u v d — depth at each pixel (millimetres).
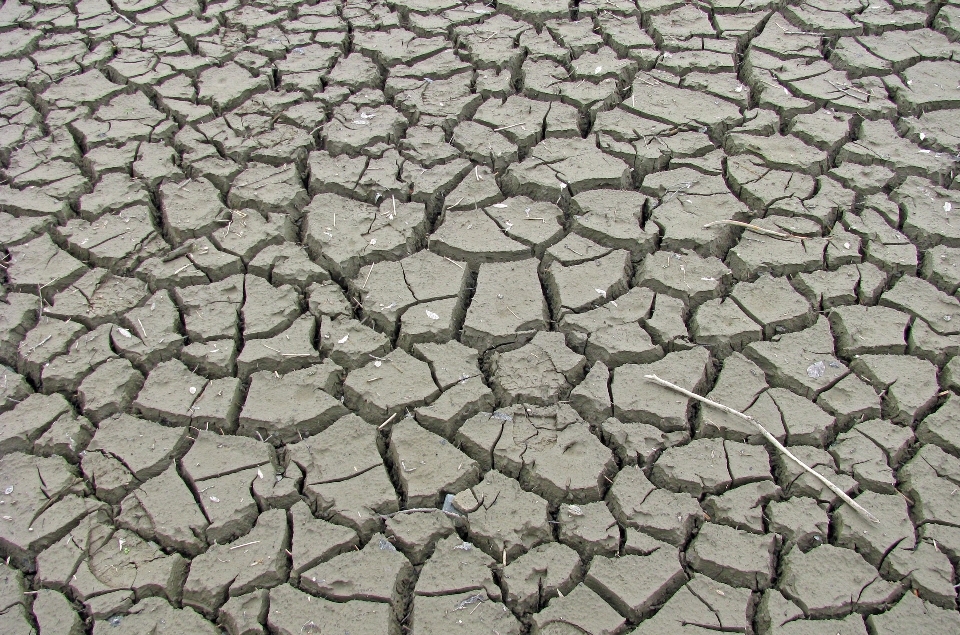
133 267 3238
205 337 2932
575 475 2506
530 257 3258
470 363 2838
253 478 2525
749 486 2467
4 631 2227
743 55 4305
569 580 2293
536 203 3453
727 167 3570
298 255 3238
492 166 3678
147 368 2871
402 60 4289
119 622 2232
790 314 2949
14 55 4414
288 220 3412
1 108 4051
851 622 2195
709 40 4336
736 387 2748
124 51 4402
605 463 2537
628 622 2230
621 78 4125
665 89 4043
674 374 2773
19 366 2908
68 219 3473
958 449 2549
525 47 4348
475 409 2721
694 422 2670
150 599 2273
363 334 2936
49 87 4199
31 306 3070
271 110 3982
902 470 2514
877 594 2240
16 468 2586
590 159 3629
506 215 3396
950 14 4344
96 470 2562
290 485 2498
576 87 4051
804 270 3129
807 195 3416
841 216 3340
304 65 4270
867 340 2861
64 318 3031
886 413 2693
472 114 3994
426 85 4137
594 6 4633
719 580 2309
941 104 3844
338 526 2402
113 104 4074
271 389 2766
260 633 2219
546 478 2496
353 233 3324
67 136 3869
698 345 2879
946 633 2166
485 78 4145
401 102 4020
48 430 2676
